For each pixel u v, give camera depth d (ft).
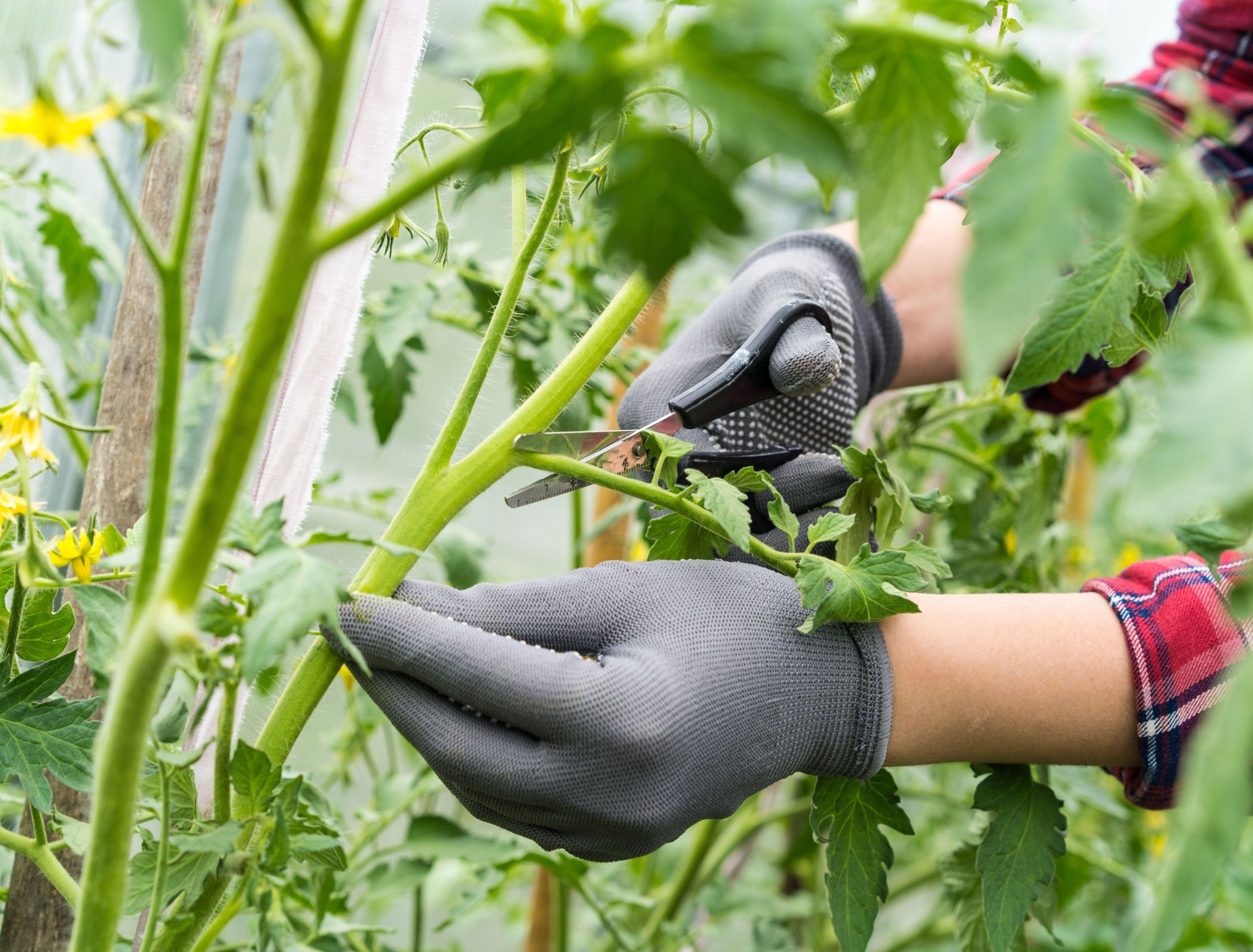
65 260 2.60
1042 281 0.72
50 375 2.02
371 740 4.88
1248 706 0.71
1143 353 2.92
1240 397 0.70
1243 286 0.79
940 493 2.03
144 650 0.96
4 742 1.51
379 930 2.40
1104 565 4.74
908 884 4.37
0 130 0.93
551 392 1.78
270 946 1.59
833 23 0.82
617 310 1.78
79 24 2.57
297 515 1.96
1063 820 2.05
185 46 0.78
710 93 0.75
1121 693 1.95
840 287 2.39
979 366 0.70
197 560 0.95
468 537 3.20
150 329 1.82
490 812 1.84
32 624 1.65
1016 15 1.48
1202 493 0.67
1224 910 3.90
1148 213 0.85
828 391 2.37
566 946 3.40
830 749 1.91
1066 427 3.51
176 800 1.60
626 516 3.45
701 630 1.82
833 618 1.76
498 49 0.82
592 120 0.81
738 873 4.32
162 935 1.54
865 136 0.91
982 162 3.19
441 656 1.65
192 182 0.94
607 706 1.67
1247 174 2.45
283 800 1.50
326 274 1.89
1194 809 0.72
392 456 4.70
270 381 0.89
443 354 4.60
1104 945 4.09
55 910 1.74
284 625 1.18
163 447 1.00
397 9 1.84
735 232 0.79
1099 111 0.82
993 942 1.98
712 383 2.06
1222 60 2.55
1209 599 1.99
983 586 3.29
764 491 2.18
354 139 1.87
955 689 1.93
